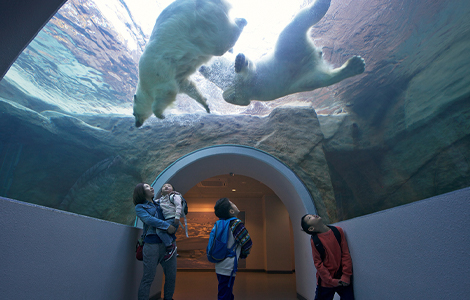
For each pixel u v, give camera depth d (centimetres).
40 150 771
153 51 436
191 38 427
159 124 625
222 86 493
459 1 440
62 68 1016
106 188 689
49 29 954
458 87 451
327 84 455
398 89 563
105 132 758
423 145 512
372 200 555
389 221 175
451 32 461
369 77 603
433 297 125
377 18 577
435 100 486
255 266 1025
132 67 1086
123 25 1015
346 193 549
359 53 623
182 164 525
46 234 165
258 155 524
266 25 731
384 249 183
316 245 262
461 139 455
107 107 1105
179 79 468
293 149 536
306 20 408
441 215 121
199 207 1072
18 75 905
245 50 764
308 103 659
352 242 250
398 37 551
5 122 748
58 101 985
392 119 561
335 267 254
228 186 934
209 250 248
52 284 170
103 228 255
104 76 1089
